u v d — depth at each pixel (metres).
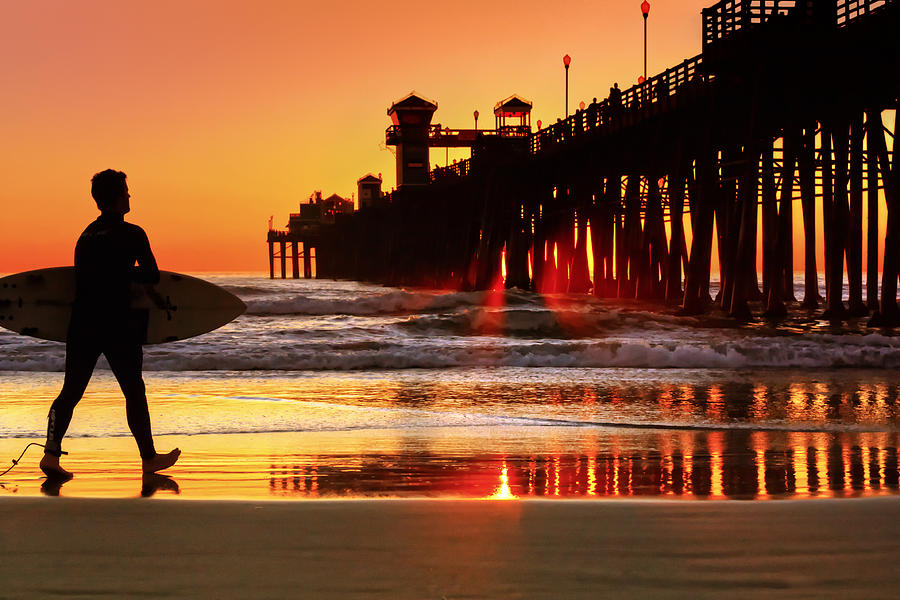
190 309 22.69
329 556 11.62
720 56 107.19
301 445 26.00
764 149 116.94
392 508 14.39
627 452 24.86
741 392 43.25
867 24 91.81
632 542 12.16
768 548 11.80
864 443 26.97
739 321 107.56
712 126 118.19
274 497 17.55
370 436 28.14
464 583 10.46
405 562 11.32
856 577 10.58
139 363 21.00
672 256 133.12
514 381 49.75
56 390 44.38
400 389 45.56
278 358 60.59
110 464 22.22
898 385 46.38
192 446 25.70
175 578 10.69
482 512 14.05
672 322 101.19
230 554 11.71
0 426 30.19
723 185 136.50
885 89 106.62
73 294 22.34
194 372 57.81
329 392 44.06
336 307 135.12
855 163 113.88
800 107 109.94
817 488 18.95
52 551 11.86
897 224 93.88
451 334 94.12
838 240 113.12
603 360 62.06
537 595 10.03
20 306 22.17
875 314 96.69
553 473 21.05
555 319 95.25
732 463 22.77
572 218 189.75
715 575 10.70
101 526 13.28
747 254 113.62
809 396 41.47
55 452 20.30
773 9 101.69
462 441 27.09
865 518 13.45
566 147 174.50
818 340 69.12
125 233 20.89
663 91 130.00
